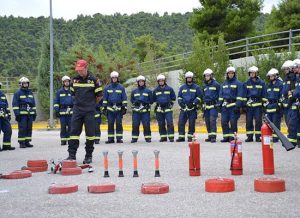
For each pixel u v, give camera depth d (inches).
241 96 569.6
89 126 399.9
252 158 402.9
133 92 626.2
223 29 1334.9
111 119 622.8
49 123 1063.6
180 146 544.7
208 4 1346.0
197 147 317.7
